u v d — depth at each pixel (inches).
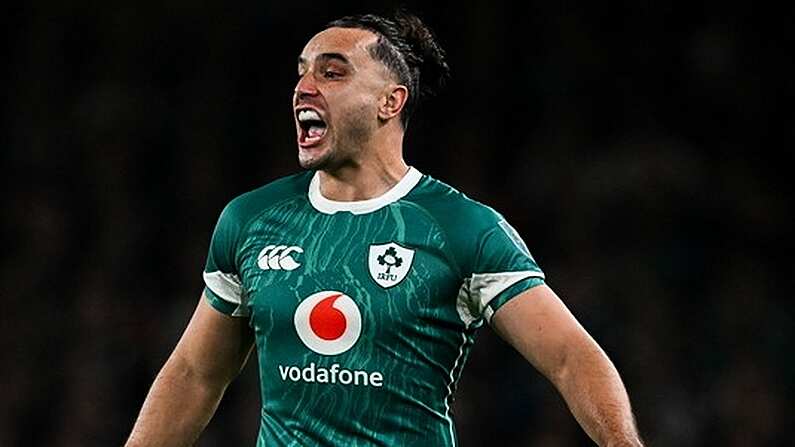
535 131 1995.6
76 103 2033.7
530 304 680.4
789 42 2031.3
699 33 2041.1
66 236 1902.1
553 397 1657.2
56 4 2086.6
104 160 1953.7
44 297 1835.6
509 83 2034.9
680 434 1625.2
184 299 1804.9
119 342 1766.7
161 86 2041.1
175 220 1911.9
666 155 1910.7
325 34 709.9
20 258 1886.1
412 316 674.2
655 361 1676.9
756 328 1750.7
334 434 677.9
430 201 693.9
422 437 681.6
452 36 2064.5
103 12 2082.9
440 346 683.4
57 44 2069.4
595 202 1862.7
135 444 732.7
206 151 1974.7
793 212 1925.4
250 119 2017.7
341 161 698.8
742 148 1974.7
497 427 1660.9
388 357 674.2
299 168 1953.7
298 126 705.0
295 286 682.2
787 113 1999.3
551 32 2055.9
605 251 1815.9
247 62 2052.2
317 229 691.4
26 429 1711.4
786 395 1685.5
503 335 691.4
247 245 703.1
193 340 734.5
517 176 1952.5
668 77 2018.9
